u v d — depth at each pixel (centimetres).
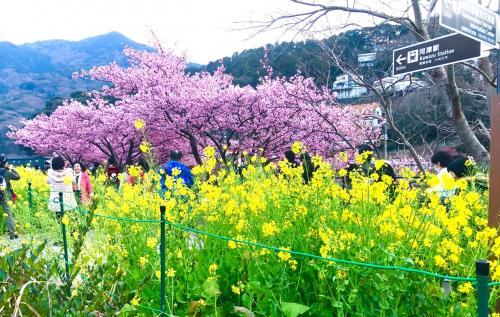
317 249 323
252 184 454
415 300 263
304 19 689
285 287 304
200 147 2148
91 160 2641
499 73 353
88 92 2328
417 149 1245
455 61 422
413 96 981
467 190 437
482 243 257
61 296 224
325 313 292
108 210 501
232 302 358
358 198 329
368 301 273
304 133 1594
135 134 2000
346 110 1355
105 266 255
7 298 189
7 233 786
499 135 288
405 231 292
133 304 262
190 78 1977
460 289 235
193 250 370
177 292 349
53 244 545
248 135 1731
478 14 420
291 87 1559
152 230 394
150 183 506
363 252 268
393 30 772
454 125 675
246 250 329
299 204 363
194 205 421
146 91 1884
